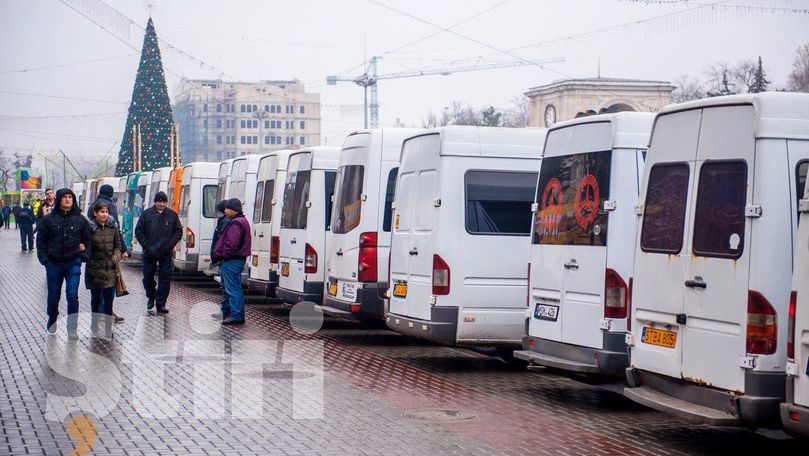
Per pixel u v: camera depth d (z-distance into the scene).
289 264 17.28
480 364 13.05
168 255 18.14
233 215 16.95
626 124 9.65
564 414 9.72
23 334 14.74
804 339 6.92
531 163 12.13
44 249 14.27
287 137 191.00
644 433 8.89
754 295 7.45
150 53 67.62
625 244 9.54
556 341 10.25
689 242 8.13
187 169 24.94
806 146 7.60
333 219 15.38
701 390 7.93
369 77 120.69
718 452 8.18
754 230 7.50
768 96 7.61
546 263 10.49
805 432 6.84
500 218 11.95
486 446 8.18
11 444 7.93
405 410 9.69
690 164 8.22
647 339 8.61
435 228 11.84
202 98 187.25
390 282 13.09
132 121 67.75
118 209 36.53
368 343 14.89
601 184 9.75
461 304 11.77
